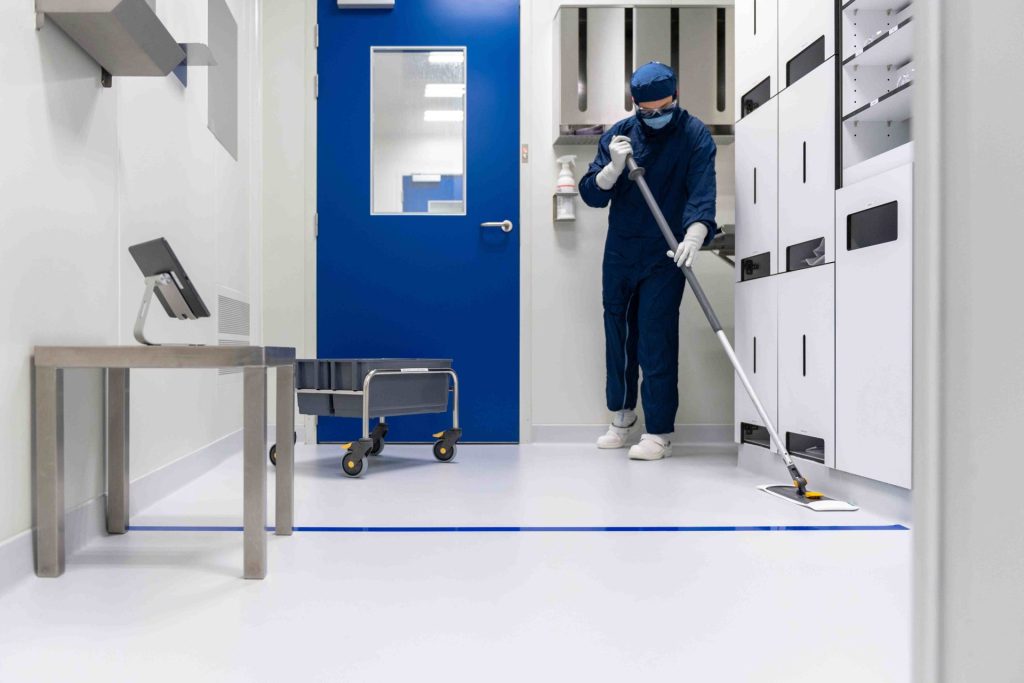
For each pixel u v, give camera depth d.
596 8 3.24
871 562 1.42
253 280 3.26
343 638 1.01
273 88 3.38
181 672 0.90
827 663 0.94
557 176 3.42
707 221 2.70
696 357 3.43
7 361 1.28
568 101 3.25
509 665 0.92
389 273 3.39
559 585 1.27
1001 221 0.26
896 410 1.77
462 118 3.41
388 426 3.40
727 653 0.97
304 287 3.38
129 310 1.87
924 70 0.28
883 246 1.81
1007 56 0.26
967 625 0.27
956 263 0.27
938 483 0.28
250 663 0.93
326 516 1.85
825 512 1.91
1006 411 0.26
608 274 3.10
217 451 2.77
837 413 2.04
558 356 3.43
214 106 2.64
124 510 1.69
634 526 1.74
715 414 3.43
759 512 1.91
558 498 2.10
